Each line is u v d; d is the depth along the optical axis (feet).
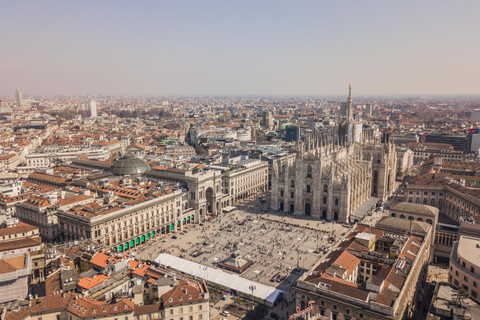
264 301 442.50
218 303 448.65
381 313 317.63
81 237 542.16
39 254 430.61
